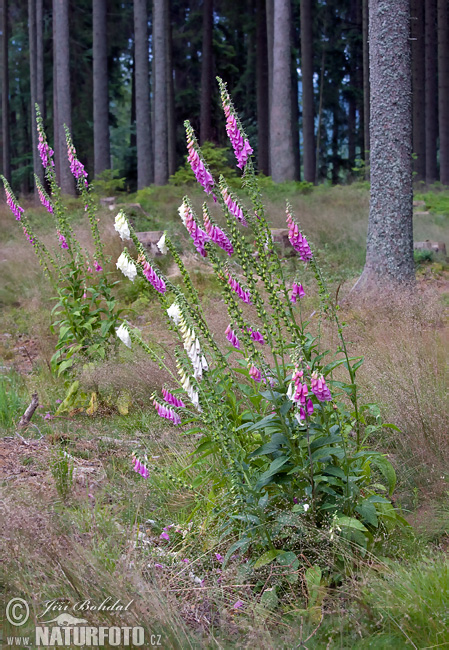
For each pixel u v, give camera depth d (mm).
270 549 2863
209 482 3658
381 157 9211
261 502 2910
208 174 2936
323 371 2953
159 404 3182
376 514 3023
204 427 3447
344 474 2920
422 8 27500
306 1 25844
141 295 9117
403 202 9172
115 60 34000
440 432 3908
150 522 3475
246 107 34406
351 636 2377
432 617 2342
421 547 2945
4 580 2592
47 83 33250
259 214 2992
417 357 4969
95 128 23688
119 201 16594
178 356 2904
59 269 6113
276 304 2965
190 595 2758
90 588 2484
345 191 16109
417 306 6945
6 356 7586
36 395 5199
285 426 2881
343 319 6945
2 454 4293
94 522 3064
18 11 36594
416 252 11445
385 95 9133
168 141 29531
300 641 2309
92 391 5555
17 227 13477
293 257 10086
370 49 9328
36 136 28656
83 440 4695
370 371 4867
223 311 6758
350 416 3262
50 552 2652
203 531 3209
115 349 6074
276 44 19141
